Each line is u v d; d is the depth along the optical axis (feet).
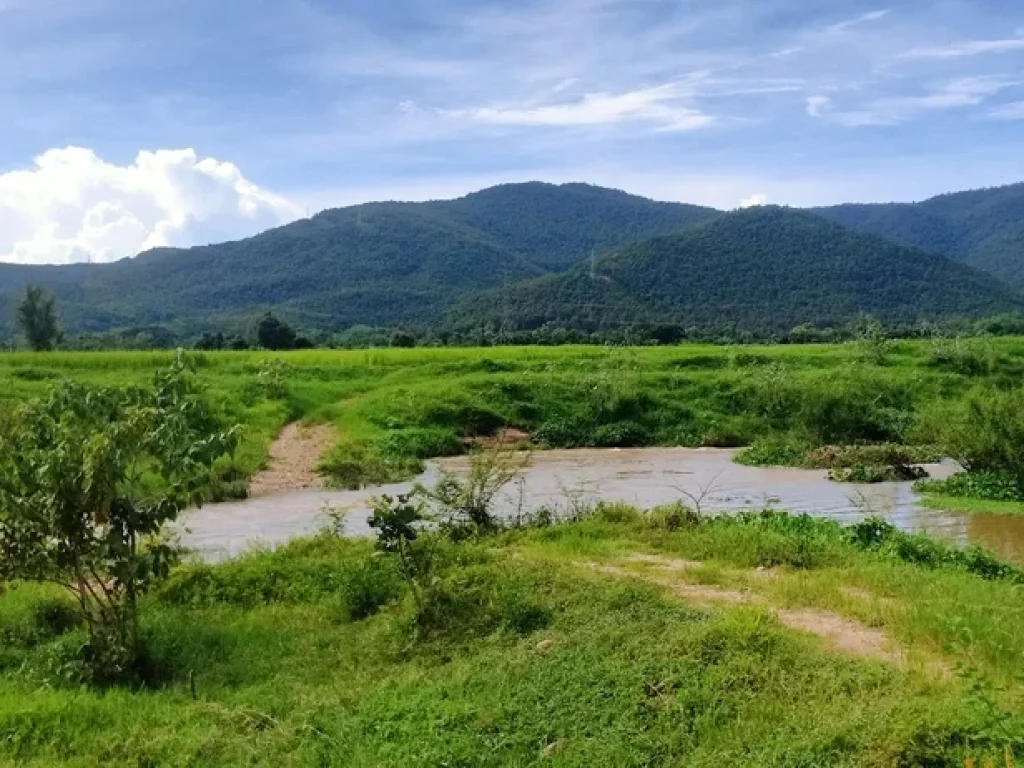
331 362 119.14
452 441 89.35
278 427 88.84
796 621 27.84
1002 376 113.70
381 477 71.82
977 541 49.65
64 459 26.61
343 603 32.48
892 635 26.25
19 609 32.68
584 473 77.97
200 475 31.32
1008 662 23.81
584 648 25.34
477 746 20.27
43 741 21.85
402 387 101.81
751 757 18.85
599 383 102.47
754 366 116.67
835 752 18.67
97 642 27.55
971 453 67.46
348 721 21.88
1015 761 17.75
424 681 24.71
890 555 38.58
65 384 29.43
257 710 23.08
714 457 88.63
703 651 24.02
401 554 32.14
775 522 45.14
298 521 56.54
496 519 46.80
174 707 24.07
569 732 20.72
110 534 27.40
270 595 34.88
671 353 127.13
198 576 35.76
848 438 93.45
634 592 29.81
